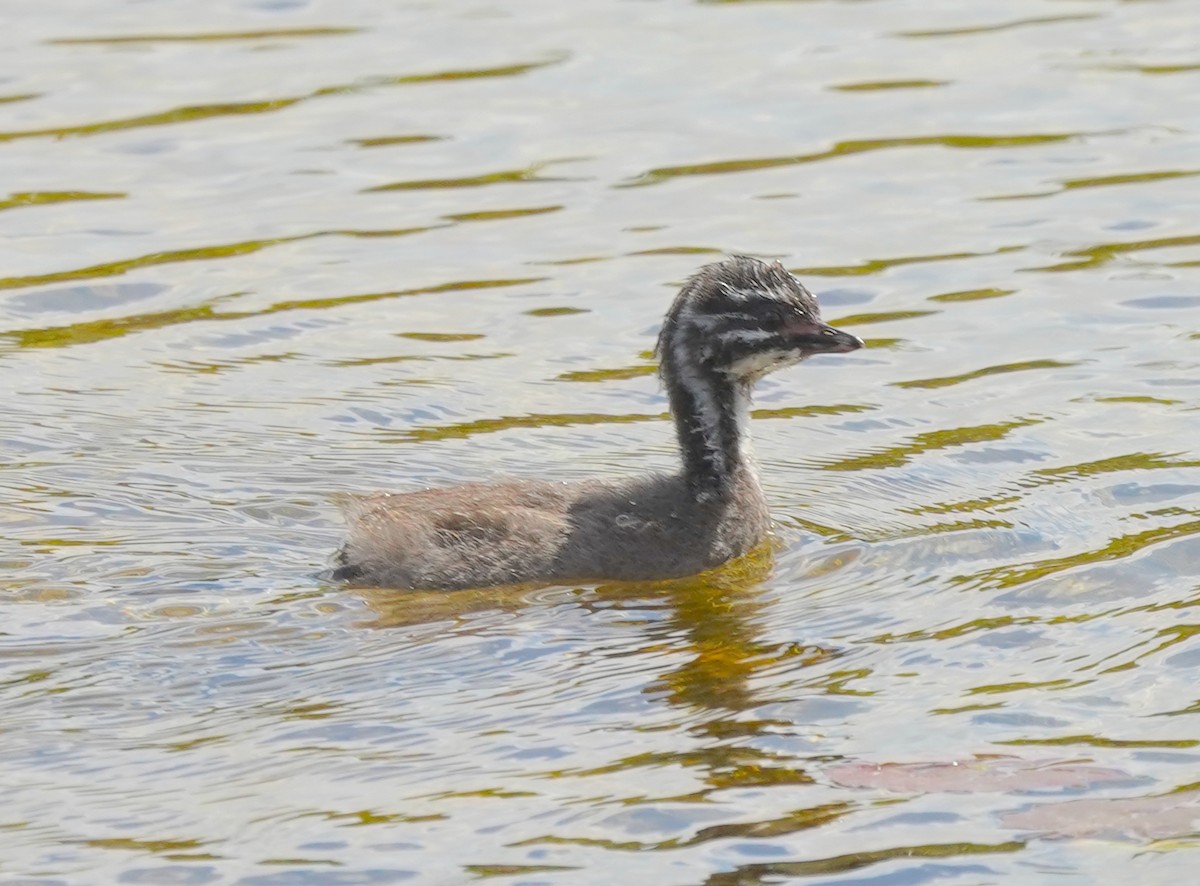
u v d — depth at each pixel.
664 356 15.57
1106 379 17.98
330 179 23.44
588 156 23.94
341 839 10.52
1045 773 11.16
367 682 12.41
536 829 10.62
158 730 11.73
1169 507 15.30
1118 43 27.28
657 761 11.38
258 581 14.04
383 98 25.72
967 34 27.89
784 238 21.62
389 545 14.14
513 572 14.17
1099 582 13.97
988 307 19.81
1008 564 14.40
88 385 18.20
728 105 25.36
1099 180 22.94
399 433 17.25
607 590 14.09
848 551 14.81
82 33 28.09
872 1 29.39
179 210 22.59
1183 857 10.23
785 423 17.61
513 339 19.38
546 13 29.03
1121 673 12.46
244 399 17.94
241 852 10.39
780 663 12.75
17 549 14.45
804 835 10.55
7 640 12.90
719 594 14.02
